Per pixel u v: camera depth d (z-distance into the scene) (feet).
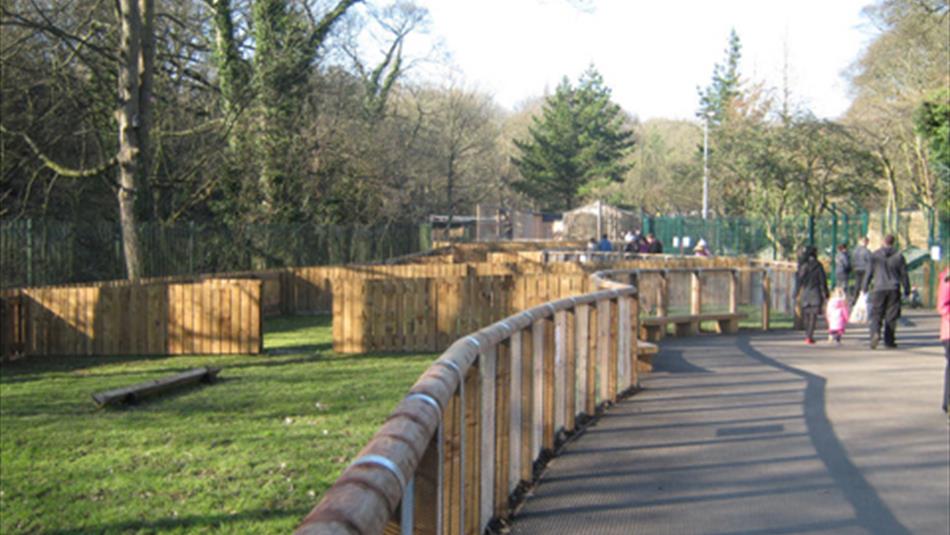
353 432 30.14
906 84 126.72
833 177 124.16
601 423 28.81
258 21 104.88
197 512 21.72
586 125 245.86
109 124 94.89
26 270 70.85
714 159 134.72
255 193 110.52
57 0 83.56
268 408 34.65
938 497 20.48
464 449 14.05
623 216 177.78
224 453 27.35
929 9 109.91
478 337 15.81
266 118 108.99
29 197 90.94
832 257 96.99
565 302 25.54
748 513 19.19
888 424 28.71
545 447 23.84
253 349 53.42
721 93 250.78
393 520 8.05
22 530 20.68
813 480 21.89
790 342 54.95
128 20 72.54
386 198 147.23
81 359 51.96
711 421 29.14
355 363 49.06
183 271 88.99
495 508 18.11
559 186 245.65
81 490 23.71
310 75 114.83
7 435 30.04
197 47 100.32
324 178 123.34
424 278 54.60
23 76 84.69
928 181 126.31
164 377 40.52
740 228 121.90
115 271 80.43
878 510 19.47
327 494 6.48
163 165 104.06
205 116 109.81
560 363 25.76
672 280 59.57
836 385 36.76
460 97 198.08
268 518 21.30
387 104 166.50
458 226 219.61
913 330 63.82
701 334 59.72
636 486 21.24
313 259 112.68
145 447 28.27
